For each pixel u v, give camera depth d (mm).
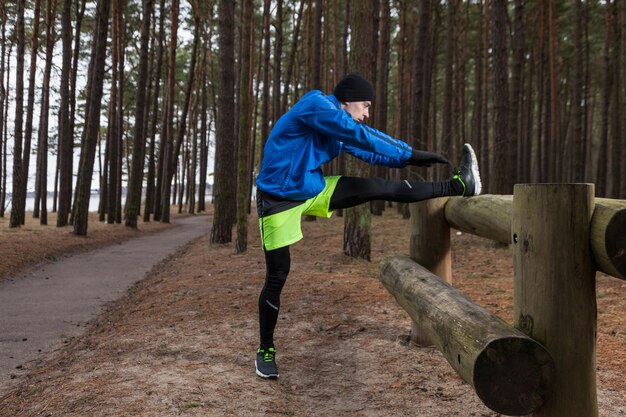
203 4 27969
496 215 2447
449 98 19188
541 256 1755
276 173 2920
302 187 2889
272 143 2922
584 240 1702
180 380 3215
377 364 3629
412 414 2797
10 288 7973
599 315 4941
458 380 3264
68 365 3914
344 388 3211
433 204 3750
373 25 8867
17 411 2969
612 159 19031
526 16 24547
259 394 3041
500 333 1759
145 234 19594
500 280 7148
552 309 1733
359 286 6582
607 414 2684
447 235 3820
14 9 20422
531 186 1787
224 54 12508
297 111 2850
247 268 8461
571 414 1735
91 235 15922
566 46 26625
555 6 23031
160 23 24625
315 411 2867
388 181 2955
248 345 4051
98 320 5852
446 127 19234
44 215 20578
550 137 25422
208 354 3820
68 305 6707
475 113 26719
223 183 12594
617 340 4020
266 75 21891
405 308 3152
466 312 2150
